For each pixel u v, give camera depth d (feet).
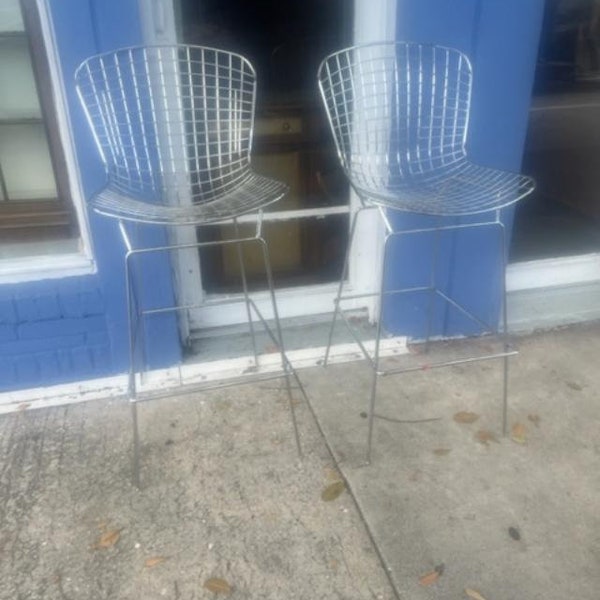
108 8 5.94
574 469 6.26
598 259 9.22
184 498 5.96
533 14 6.84
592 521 5.65
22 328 6.97
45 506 5.88
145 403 7.24
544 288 9.12
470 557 5.30
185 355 7.92
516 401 7.29
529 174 10.44
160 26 6.38
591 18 9.11
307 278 8.95
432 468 6.28
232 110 6.37
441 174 6.98
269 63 8.52
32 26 6.14
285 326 8.48
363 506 5.84
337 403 7.25
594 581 5.08
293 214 8.31
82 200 6.59
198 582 5.13
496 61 6.98
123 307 7.11
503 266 6.55
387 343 8.20
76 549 5.44
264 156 8.80
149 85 6.05
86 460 6.43
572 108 9.82
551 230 9.86
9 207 6.84
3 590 5.09
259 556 5.36
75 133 6.28
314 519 5.71
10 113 6.55
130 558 5.35
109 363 7.41
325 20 8.33
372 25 6.93
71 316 7.03
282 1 8.20
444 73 6.93
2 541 5.52
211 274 8.76
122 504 5.90
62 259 6.82
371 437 6.43
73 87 6.12
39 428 6.88
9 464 6.39
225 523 5.68
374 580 5.12
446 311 8.23
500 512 5.76
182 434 6.78
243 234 8.74
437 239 7.70
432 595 4.98
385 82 6.82
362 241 8.30
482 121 7.25
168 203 6.15
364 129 6.98
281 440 6.70
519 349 8.28
